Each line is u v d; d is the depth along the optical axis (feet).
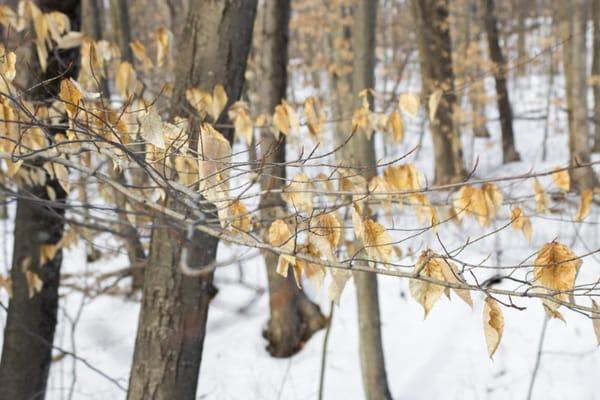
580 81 27.96
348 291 23.91
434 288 4.44
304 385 19.72
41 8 10.48
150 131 4.45
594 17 37.22
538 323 19.83
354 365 20.22
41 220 12.03
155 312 8.79
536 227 23.11
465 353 19.65
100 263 27.76
